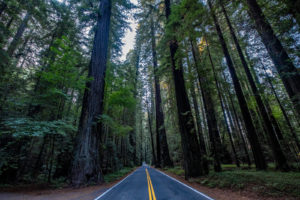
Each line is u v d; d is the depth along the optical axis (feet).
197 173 27.86
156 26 48.24
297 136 30.04
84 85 30.50
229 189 19.21
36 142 32.96
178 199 15.23
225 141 52.75
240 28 20.59
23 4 32.09
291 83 14.60
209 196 16.39
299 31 12.95
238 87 29.99
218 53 43.91
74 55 30.07
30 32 40.32
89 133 28.63
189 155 29.22
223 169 33.09
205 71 32.37
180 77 34.73
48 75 25.98
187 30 20.90
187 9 19.67
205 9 18.94
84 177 25.03
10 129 24.72
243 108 28.86
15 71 30.14
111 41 53.62
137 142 125.49
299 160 29.12
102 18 39.37
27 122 21.38
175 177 34.30
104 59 36.52
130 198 16.03
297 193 13.82
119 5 47.06
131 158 100.99
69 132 36.52
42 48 38.17
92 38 51.70
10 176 27.48
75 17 43.78
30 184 26.35
